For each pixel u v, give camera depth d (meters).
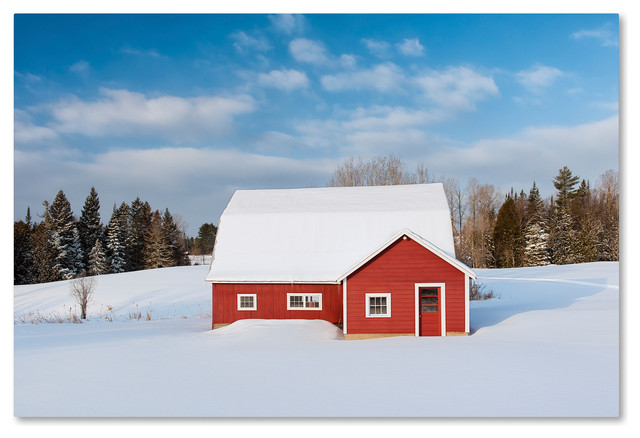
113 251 72.38
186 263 87.44
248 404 10.72
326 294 23.31
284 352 16.45
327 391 11.51
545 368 13.27
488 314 26.33
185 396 11.38
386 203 26.42
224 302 23.95
